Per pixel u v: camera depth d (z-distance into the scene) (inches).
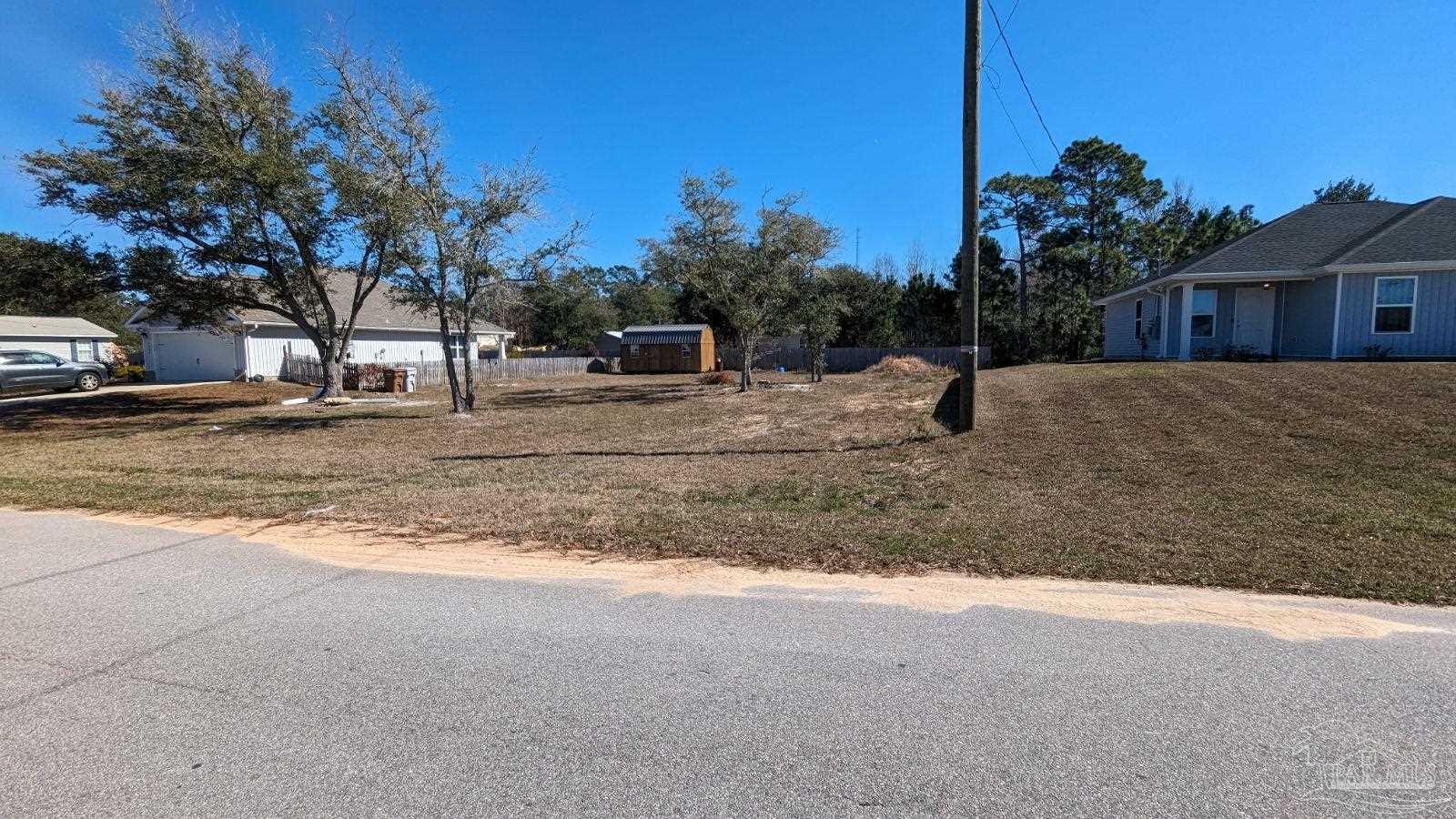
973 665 121.7
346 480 315.9
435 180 535.8
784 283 741.9
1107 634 133.1
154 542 215.9
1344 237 677.9
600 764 94.6
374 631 143.1
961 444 342.0
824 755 95.5
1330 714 102.5
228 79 620.1
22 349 856.9
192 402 778.2
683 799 86.7
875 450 349.1
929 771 91.5
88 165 578.6
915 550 188.2
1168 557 174.4
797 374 1185.4
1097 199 1352.1
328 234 712.4
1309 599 147.5
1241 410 369.1
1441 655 120.3
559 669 123.9
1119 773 89.9
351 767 94.8
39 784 91.7
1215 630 133.6
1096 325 1198.3
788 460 334.6
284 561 194.1
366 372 951.6
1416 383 402.9
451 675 122.2
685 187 718.5
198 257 663.1
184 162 591.5
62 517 253.0
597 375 1403.8
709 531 212.4
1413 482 234.4
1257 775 88.5
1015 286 1471.5
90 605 160.4
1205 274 668.7
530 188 549.3
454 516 243.0
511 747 99.2
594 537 211.5
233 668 126.3
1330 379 439.5
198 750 99.7
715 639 135.6
